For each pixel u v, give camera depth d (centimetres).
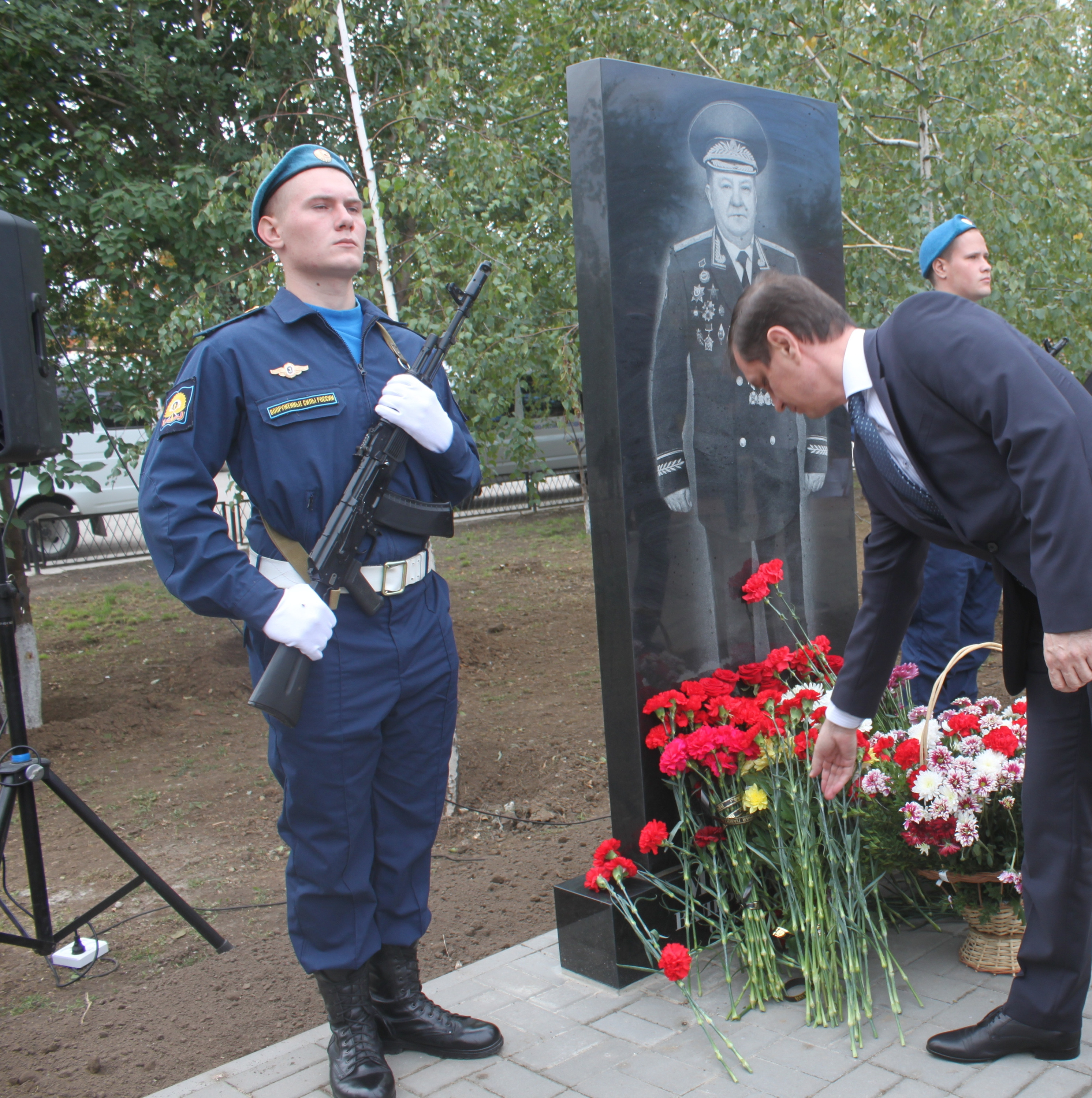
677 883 302
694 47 715
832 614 383
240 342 244
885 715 342
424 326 550
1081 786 229
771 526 355
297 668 229
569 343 660
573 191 311
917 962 291
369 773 250
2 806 296
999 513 219
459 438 271
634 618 305
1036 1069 236
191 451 235
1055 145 648
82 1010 306
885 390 222
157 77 616
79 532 1436
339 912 249
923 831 269
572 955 298
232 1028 290
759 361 243
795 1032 259
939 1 643
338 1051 246
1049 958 233
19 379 307
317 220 249
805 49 654
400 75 672
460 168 603
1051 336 644
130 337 631
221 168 661
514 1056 258
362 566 248
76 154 621
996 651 282
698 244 330
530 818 438
